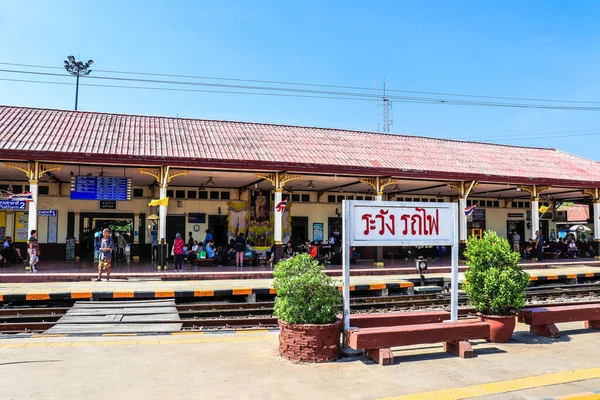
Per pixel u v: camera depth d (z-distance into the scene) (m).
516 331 8.49
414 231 7.45
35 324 9.64
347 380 5.71
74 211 19.67
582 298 14.76
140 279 14.06
